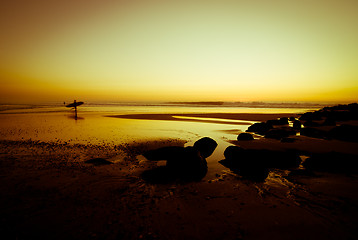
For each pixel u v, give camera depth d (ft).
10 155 28.07
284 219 14.52
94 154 30.42
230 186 20.57
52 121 67.15
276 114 104.63
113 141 39.11
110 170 24.27
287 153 27.40
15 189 18.20
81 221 14.02
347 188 19.40
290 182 21.35
